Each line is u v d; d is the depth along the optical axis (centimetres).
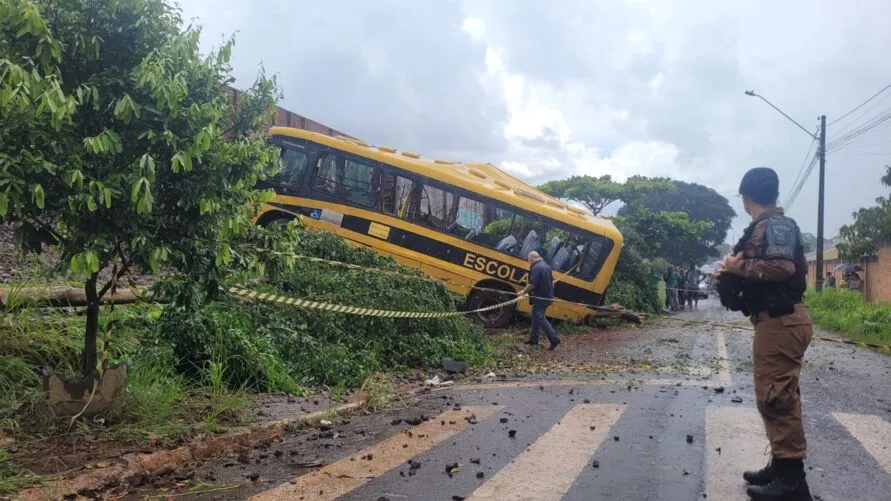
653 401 712
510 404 699
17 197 397
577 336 1441
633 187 3195
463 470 470
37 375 569
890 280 2588
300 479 452
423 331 986
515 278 1429
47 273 475
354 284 935
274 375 707
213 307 723
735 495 416
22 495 391
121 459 457
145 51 461
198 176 477
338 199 1413
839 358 1119
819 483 439
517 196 1482
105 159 437
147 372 603
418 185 1430
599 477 452
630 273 2270
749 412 655
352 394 735
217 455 510
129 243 472
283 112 1691
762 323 403
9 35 399
